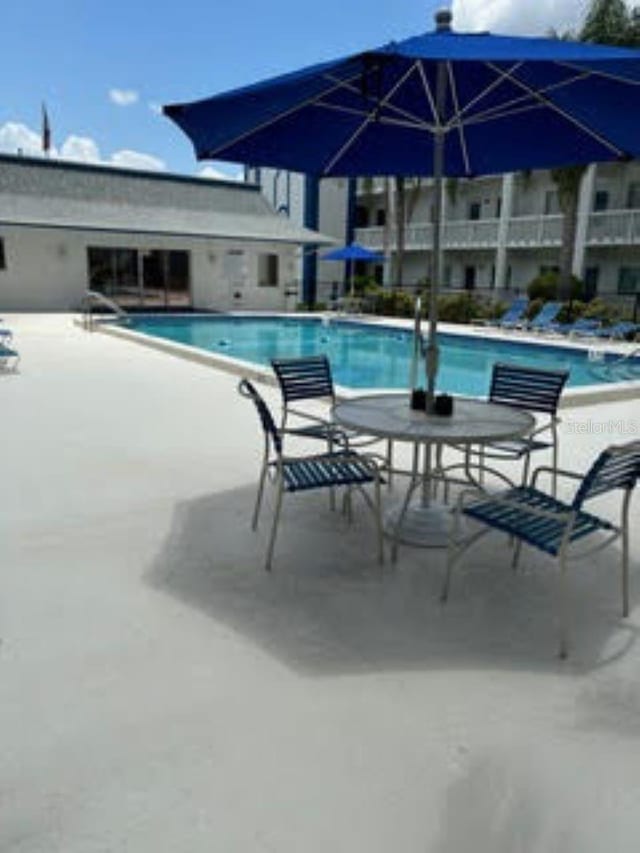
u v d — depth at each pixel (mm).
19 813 1930
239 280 25125
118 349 12633
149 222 22891
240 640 2869
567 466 5668
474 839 1883
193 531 4074
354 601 3248
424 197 30906
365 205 34438
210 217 25188
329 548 3877
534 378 4914
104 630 2922
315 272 32031
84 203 22922
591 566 3713
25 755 2152
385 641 2898
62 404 7645
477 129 4758
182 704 2428
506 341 15977
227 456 5699
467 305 20344
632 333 16016
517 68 3600
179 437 6305
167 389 8680
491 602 3275
